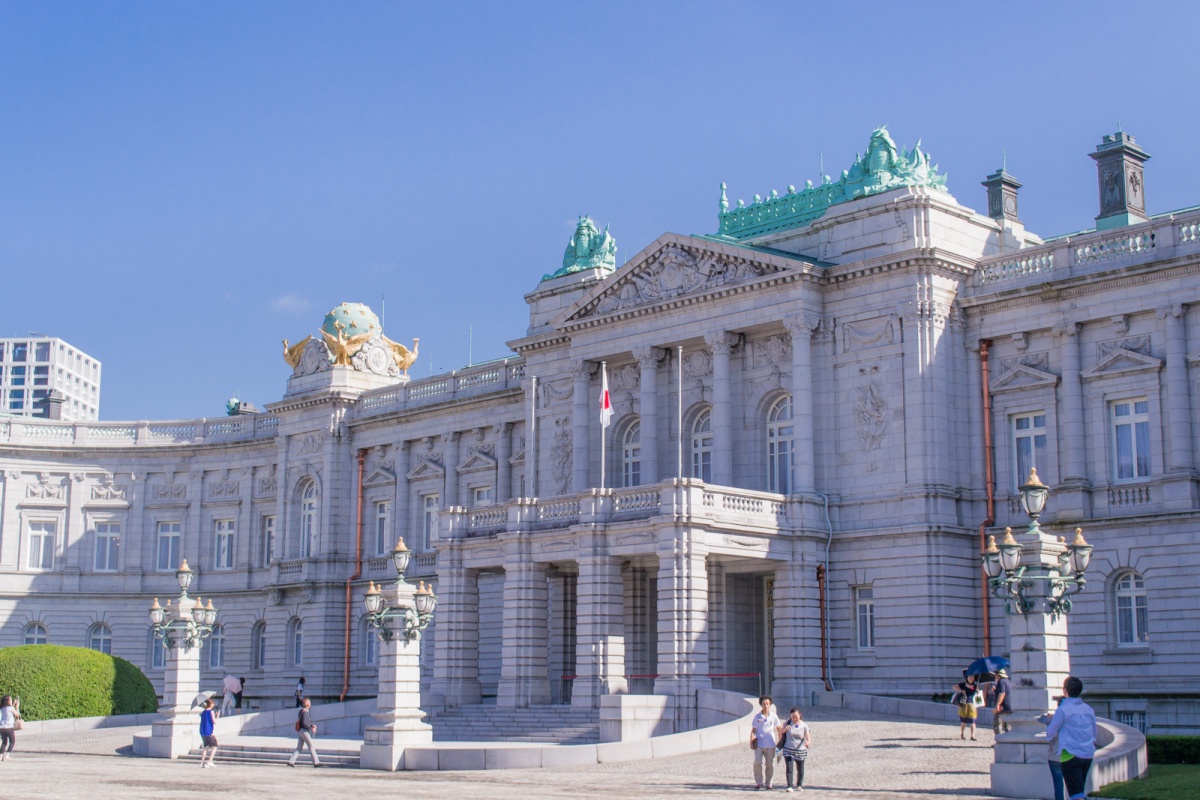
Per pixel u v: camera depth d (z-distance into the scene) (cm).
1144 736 4028
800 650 6134
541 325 8019
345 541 9138
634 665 6725
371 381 9419
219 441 9956
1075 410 5900
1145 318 5778
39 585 9894
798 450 6338
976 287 6341
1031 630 3572
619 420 7219
